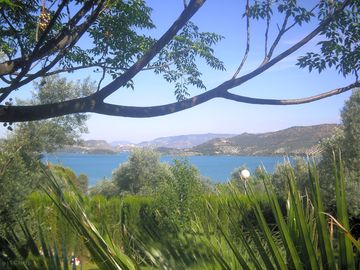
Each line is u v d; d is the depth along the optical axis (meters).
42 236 1.82
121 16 5.41
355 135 13.27
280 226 1.40
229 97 3.44
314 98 3.52
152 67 5.16
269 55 3.54
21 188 8.89
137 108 3.37
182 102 3.39
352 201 11.46
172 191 10.77
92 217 1.68
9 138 12.39
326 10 4.24
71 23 3.48
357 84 3.57
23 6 4.11
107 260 1.50
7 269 1.77
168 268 1.65
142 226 1.90
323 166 10.24
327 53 4.19
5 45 4.44
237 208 1.56
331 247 1.37
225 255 1.64
